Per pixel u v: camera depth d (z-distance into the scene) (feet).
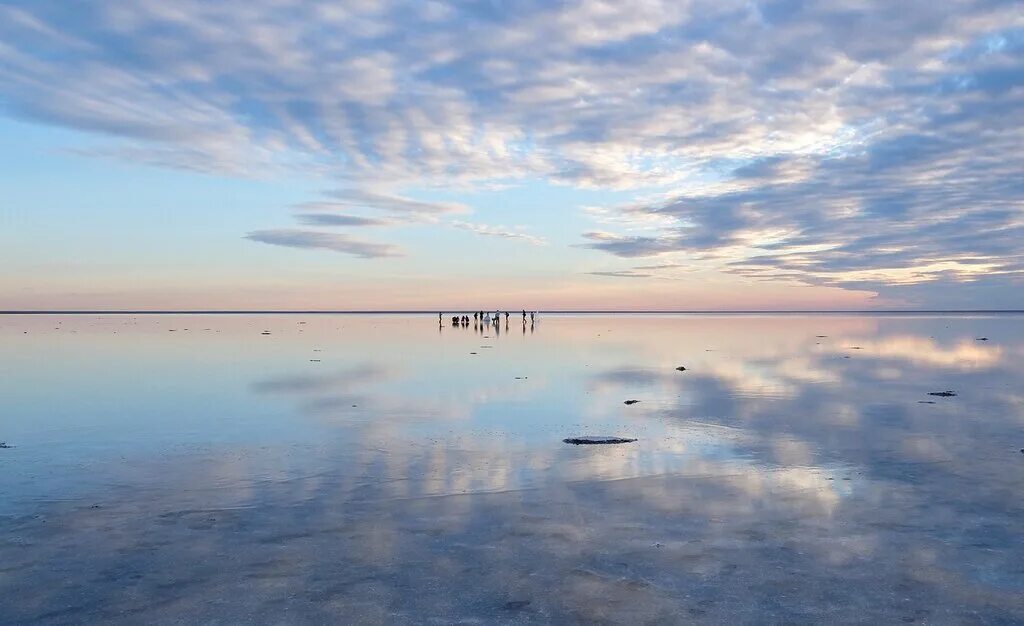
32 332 237.86
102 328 284.61
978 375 89.04
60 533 28.55
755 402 64.59
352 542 27.40
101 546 27.07
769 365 104.17
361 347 151.02
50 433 50.16
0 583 23.68
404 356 123.34
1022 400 65.31
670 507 31.71
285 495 33.91
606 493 34.01
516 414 57.93
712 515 30.53
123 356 125.18
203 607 21.80
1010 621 20.75
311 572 24.48
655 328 291.79
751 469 38.65
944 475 37.22
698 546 26.81
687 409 60.44
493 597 22.43
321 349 144.05
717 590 22.86
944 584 23.30
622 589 23.00
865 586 23.16
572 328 291.99
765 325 343.67
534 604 21.91
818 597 22.34
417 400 66.28
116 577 24.12
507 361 111.96
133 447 45.11
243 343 167.94
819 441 46.26
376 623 20.72
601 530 28.63
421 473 38.01
